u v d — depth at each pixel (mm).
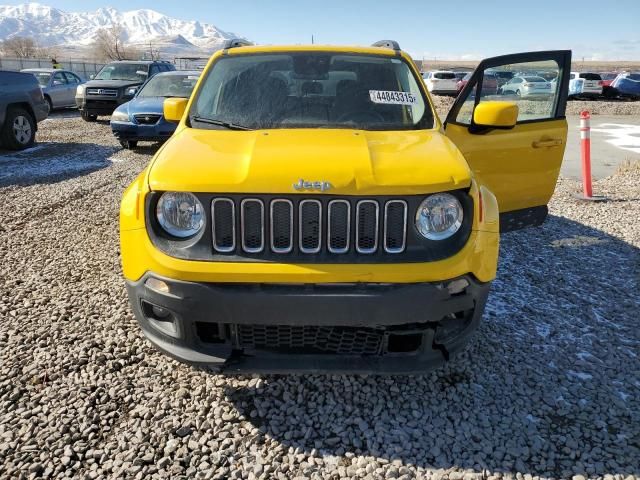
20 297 4223
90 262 5000
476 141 3850
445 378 3189
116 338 3594
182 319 2588
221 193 2518
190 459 2553
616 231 6078
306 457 2582
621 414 2883
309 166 2596
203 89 3822
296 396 3014
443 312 2568
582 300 4266
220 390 3066
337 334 2650
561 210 7059
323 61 3932
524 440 2684
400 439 2682
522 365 3332
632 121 20172
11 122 11109
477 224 2666
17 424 2766
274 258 2518
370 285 2502
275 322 2520
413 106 3660
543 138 4141
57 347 3484
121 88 16578
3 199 7258
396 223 2566
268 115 3535
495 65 3947
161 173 2648
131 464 2510
